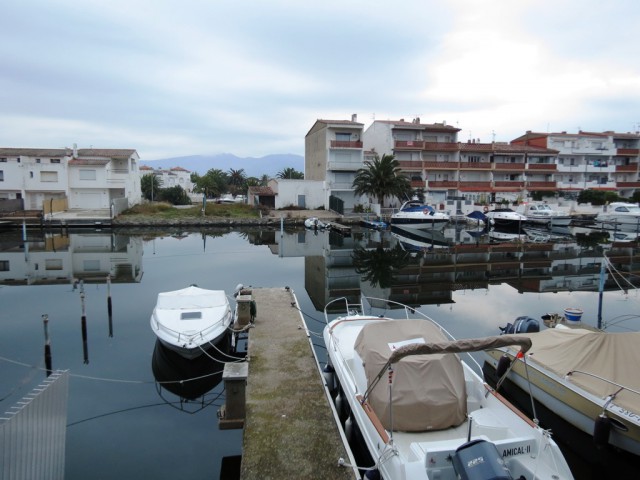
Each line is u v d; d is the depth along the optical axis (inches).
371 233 1690.5
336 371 386.3
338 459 279.7
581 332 397.4
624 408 313.4
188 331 476.4
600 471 322.7
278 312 574.9
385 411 293.3
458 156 2251.5
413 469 241.6
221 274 951.0
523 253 1249.4
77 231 1643.7
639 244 1402.6
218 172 3663.9
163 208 1990.7
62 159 1923.0
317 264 1082.1
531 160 2401.6
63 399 249.9
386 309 687.1
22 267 1008.9
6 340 530.6
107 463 309.1
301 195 2130.9
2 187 1887.3
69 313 646.5
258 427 313.0
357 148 2130.9
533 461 251.4
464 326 604.1
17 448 200.8
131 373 451.5
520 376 405.7
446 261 1130.7
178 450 326.6
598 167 2487.7
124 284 847.7
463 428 296.0
